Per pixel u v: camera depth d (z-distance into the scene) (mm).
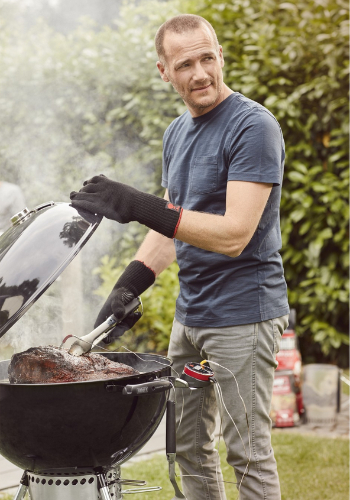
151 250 1883
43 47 4625
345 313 4270
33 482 1485
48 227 1472
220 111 1705
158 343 4184
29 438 1368
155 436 3082
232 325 1692
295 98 3898
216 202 1708
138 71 4219
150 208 1474
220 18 4098
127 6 4465
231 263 1696
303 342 4461
